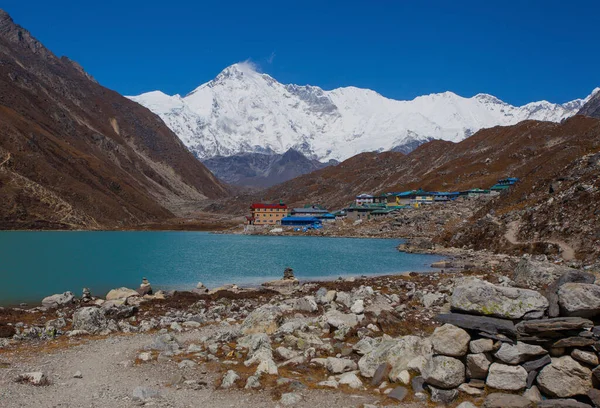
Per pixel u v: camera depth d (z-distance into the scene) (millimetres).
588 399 15133
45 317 37000
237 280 69375
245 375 19828
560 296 16828
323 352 22547
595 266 52469
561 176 105000
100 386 18984
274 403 16938
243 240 182750
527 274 33125
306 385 18500
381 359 19656
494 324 16859
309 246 146750
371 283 55594
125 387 18875
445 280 51875
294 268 85938
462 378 17047
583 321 15914
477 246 100438
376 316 28578
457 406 15773
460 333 17359
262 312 28297
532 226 85312
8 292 56000
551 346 16344
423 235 164500
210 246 147750
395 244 151375
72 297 46375
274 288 55781
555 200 85875
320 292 43250
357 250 128375
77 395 17906
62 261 97562
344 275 75500
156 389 18531
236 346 24578
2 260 98500
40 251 122750
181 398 17578
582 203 77562
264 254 116312
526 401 15383
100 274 75812
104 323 31328
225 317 35844
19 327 31984
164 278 71500
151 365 21859
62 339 27828
